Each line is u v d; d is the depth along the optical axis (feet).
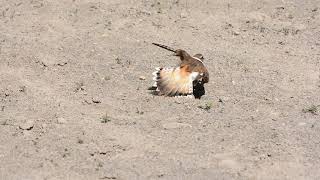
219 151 89.81
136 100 104.63
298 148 91.15
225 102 104.94
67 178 82.74
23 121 96.99
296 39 131.75
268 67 118.83
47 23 135.13
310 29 135.85
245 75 115.24
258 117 100.07
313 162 87.71
